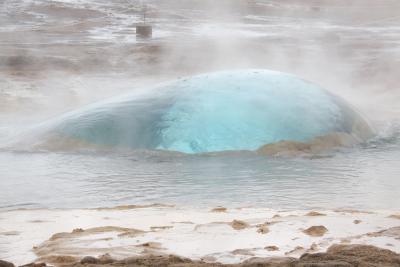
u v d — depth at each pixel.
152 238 11.74
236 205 16.22
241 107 24.11
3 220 13.90
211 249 10.98
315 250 10.78
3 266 9.39
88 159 22.34
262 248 10.94
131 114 24.56
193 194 17.62
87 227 13.05
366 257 9.70
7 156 22.91
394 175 19.73
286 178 19.50
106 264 9.65
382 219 13.25
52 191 18.14
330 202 16.50
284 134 23.45
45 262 10.26
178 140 23.27
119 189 18.36
